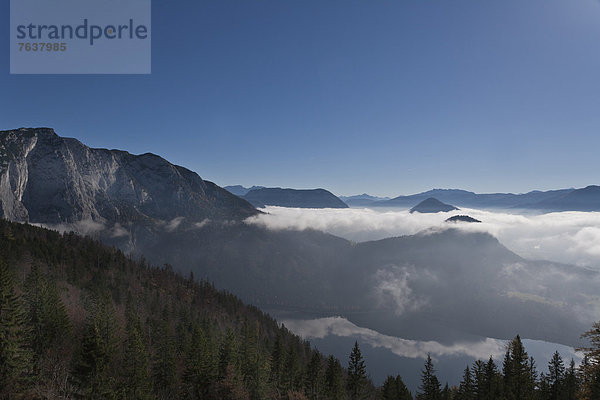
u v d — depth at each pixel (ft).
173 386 252.83
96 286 450.71
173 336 355.56
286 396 282.15
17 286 284.41
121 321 357.82
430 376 294.25
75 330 282.15
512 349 251.39
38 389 163.02
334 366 292.40
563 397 234.79
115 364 230.68
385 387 296.51
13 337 165.48
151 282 655.35
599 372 110.73
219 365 263.08
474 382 274.36
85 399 173.99
